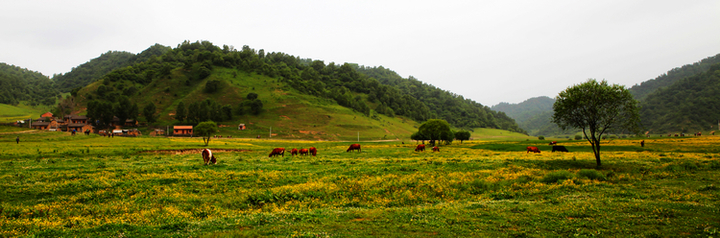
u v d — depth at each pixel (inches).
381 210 499.2
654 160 1203.2
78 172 902.4
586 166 1091.3
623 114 1109.7
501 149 2405.3
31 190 650.8
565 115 1218.0
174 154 1809.8
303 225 401.4
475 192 687.1
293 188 679.7
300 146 3238.2
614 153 1652.3
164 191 663.8
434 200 608.7
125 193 644.7
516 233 366.3
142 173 917.2
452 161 1263.5
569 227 386.9
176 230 385.4
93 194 628.4
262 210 528.1
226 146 2667.3
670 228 378.3
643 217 426.9
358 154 1827.0
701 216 429.7
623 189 668.7
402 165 1129.4
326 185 724.7
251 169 1022.4
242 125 6387.8
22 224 416.5
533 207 506.9
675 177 816.3
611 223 402.3
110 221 430.9
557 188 690.8
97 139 2645.2
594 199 557.9
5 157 1315.2
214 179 805.9
